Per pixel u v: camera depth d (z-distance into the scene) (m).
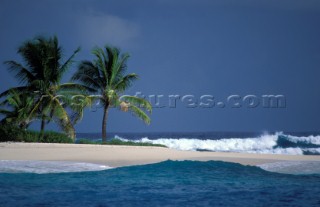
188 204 12.25
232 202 12.49
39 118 30.59
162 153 22.48
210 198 12.95
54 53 31.27
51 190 13.81
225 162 18.94
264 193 13.64
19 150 22.62
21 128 29.75
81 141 30.25
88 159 19.50
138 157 20.41
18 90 31.50
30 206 11.88
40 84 30.38
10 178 15.40
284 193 13.65
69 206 11.92
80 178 15.59
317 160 20.28
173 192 13.72
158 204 12.23
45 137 29.14
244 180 15.71
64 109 30.91
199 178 15.94
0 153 21.17
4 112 31.34
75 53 31.56
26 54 31.08
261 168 18.09
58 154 21.14
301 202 12.50
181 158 20.27
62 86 31.52
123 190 13.95
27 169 16.83
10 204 12.09
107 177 15.84
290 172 17.33
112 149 24.19
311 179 15.92
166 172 16.95
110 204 12.19
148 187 14.39
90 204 12.16
